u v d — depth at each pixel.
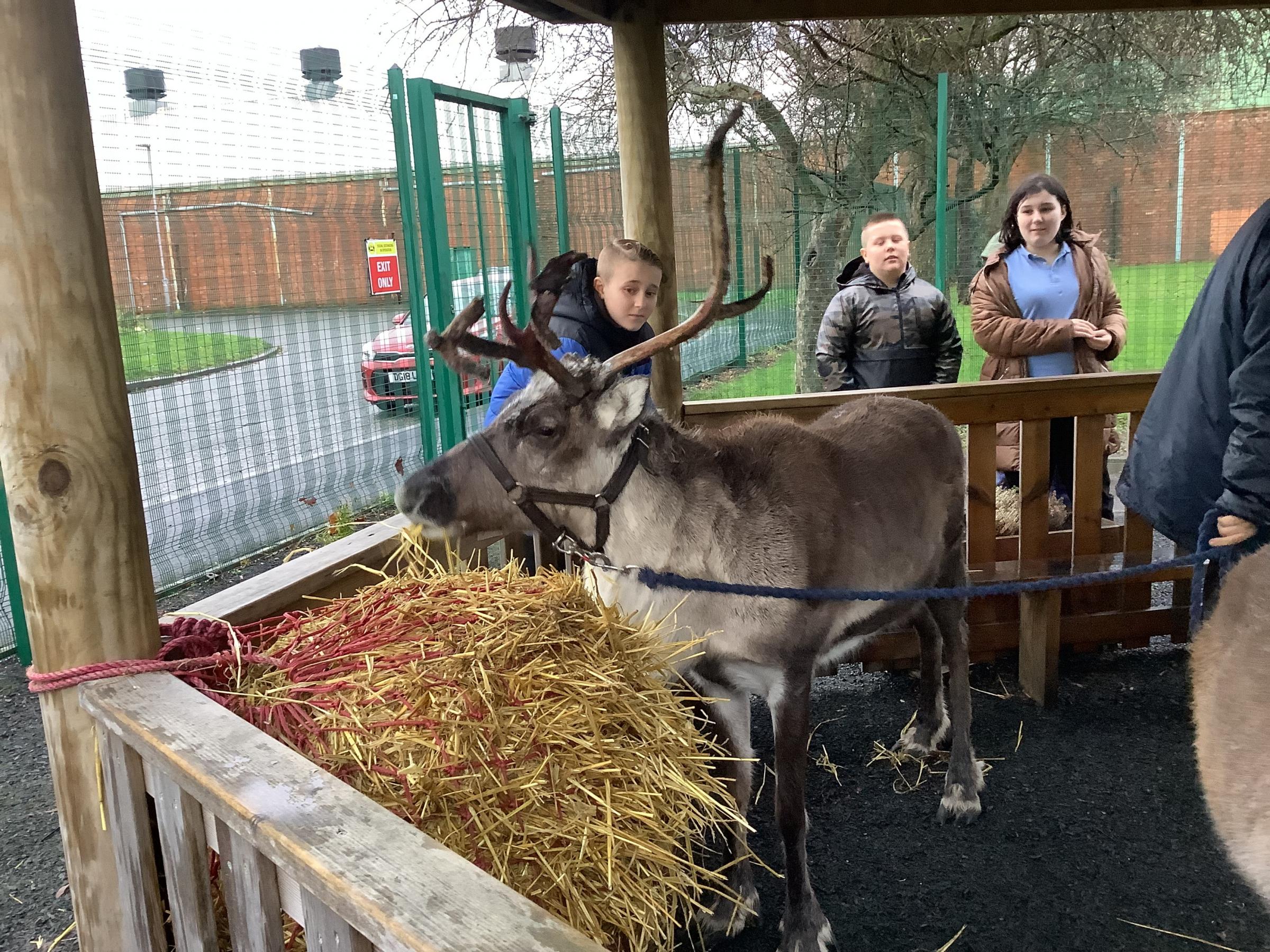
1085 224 8.20
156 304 5.68
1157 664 4.51
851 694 4.38
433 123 5.96
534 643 2.37
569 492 2.58
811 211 9.12
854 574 2.92
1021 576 4.11
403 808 1.98
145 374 5.70
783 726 2.70
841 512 2.87
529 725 2.18
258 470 6.38
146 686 2.05
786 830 2.67
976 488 4.35
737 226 9.42
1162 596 5.20
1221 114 7.89
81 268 1.95
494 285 7.16
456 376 6.42
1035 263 4.87
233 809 1.60
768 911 2.96
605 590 2.82
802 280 9.09
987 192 8.23
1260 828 1.89
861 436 3.24
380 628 2.47
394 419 7.18
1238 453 2.62
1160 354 8.14
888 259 4.70
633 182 4.11
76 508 2.02
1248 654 2.01
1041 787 3.54
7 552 4.74
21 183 1.86
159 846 2.19
